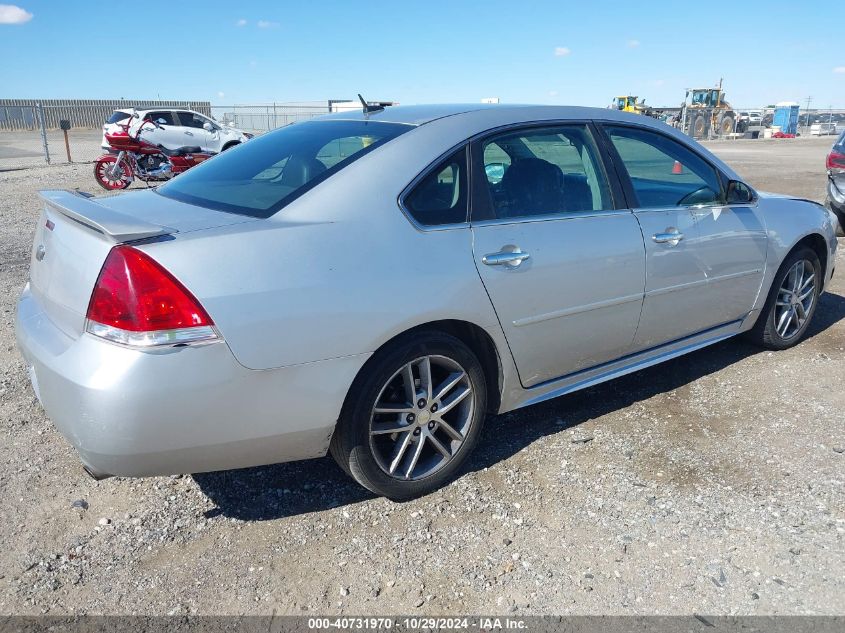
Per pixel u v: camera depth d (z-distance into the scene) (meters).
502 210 3.10
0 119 37.50
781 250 4.34
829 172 9.03
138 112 19.05
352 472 2.87
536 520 2.87
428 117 3.17
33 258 3.02
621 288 3.46
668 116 42.44
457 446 3.10
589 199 3.44
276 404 2.53
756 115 49.88
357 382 2.73
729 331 4.30
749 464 3.25
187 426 2.39
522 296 3.09
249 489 3.12
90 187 15.18
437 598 2.45
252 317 2.42
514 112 3.33
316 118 3.70
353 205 2.73
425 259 2.80
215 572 2.58
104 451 2.35
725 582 2.50
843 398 3.94
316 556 2.67
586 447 3.43
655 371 4.39
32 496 3.04
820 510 2.89
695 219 3.82
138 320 2.29
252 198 2.84
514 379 3.24
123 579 2.54
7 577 2.55
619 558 2.63
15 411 3.82
